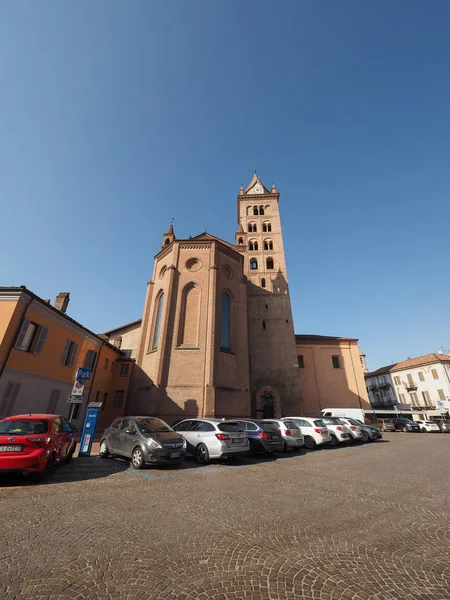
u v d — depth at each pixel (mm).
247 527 5395
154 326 27844
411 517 5926
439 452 15641
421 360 51906
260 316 38750
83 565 3986
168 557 4246
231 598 3305
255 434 14086
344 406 39062
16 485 8047
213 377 23609
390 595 3393
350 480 9172
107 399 27922
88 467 10625
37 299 17250
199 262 28797
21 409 16516
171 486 8273
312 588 3516
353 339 42375
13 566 3922
